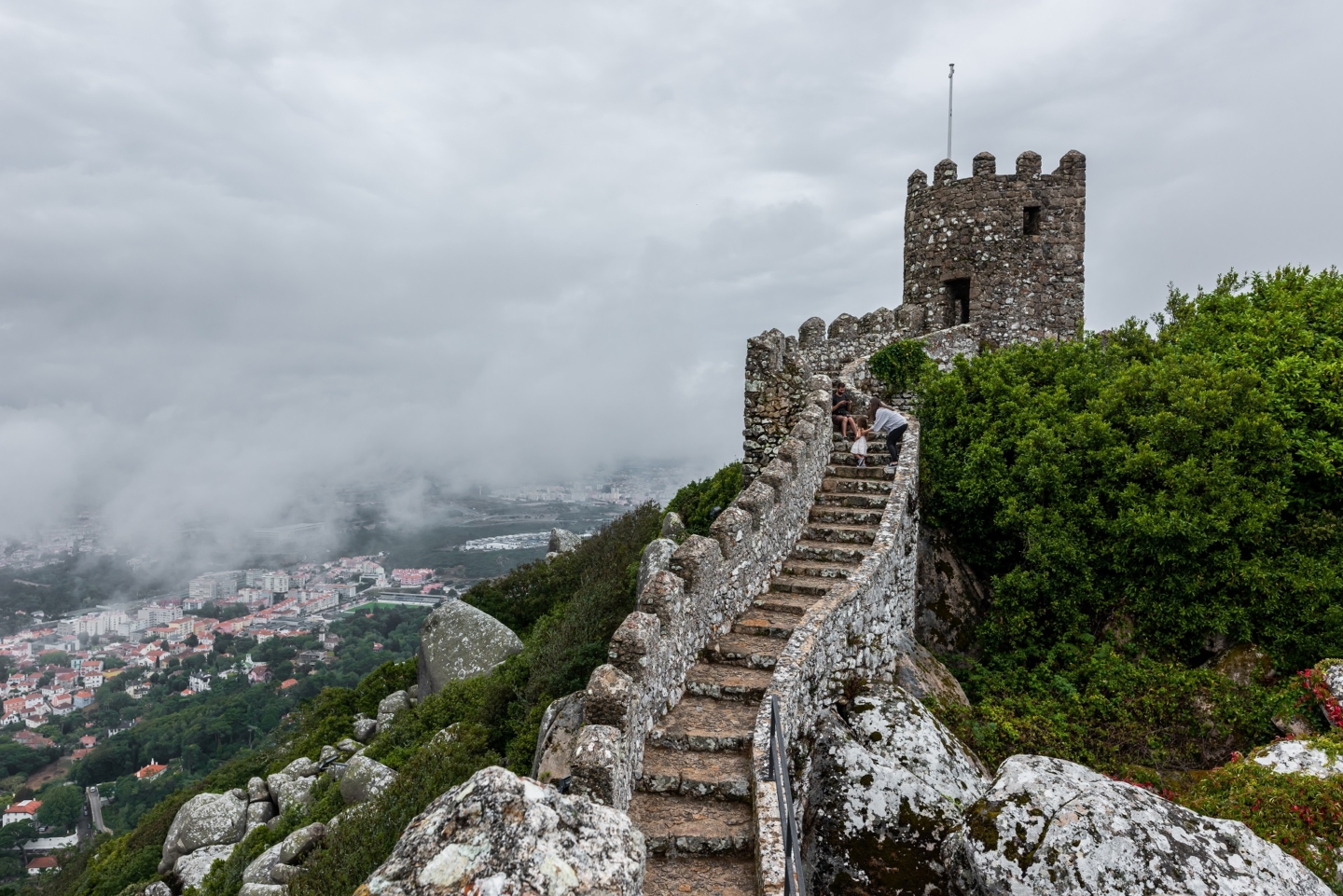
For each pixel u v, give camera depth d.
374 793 17.47
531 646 23.30
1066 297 24.50
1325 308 15.66
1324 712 11.00
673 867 6.48
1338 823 8.38
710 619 10.16
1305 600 12.55
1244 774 9.45
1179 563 13.45
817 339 21.08
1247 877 6.91
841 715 10.27
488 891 2.75
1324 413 13.59
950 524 16.73
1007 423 16.17
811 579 12.35
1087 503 14.45
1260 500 13.17
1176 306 19.48
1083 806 7.38
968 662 14.84
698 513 23.58
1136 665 13.02
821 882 8.63
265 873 16.64
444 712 22.17
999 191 24.56
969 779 9.69
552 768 12.05
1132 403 15.22
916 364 19.67
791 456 13.74
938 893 8.34
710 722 8.45
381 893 2.80
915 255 26.33
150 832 25.92
